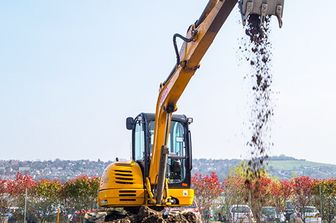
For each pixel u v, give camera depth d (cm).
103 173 1220
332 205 2786
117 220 1105
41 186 3098
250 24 831
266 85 896
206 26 873
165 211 1156
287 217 2761
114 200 1140
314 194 2820
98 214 1227
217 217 2670
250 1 696
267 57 874
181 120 1211
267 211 2577
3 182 3109
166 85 1085
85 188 3025
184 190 1162
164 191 1126
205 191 2802
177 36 942
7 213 3072
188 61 957
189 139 1204
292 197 2883
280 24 705
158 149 1120
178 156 1179
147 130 1160
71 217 3009
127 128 1252
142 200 1138
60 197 3086
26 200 2828
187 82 1015
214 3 855
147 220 1088
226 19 841
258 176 980
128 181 1145
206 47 910
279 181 2883
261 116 926
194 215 1162
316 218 2644
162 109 1101
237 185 2388
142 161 1177
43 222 3089
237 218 1794
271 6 701
